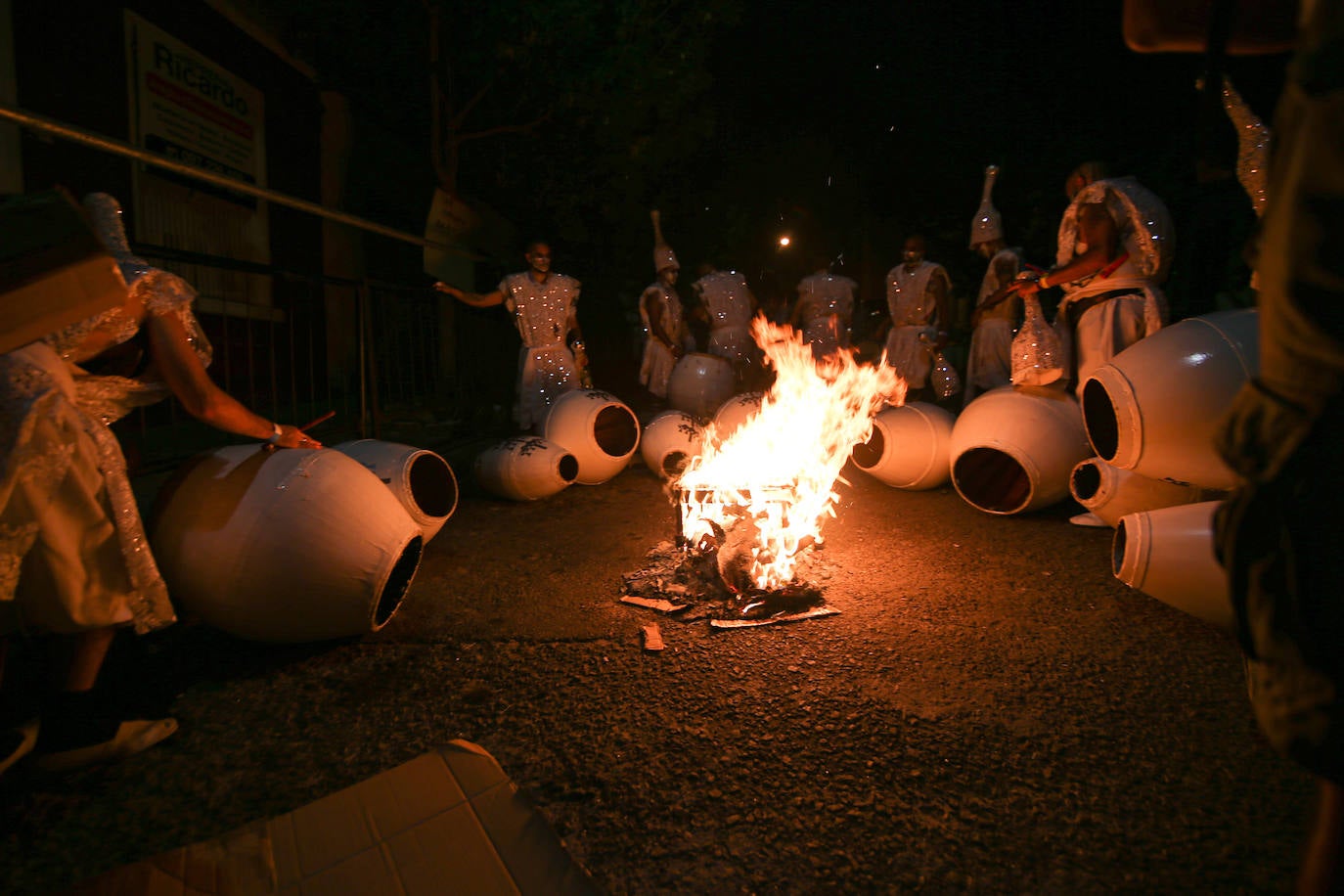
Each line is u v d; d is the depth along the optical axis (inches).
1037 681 105.8
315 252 403.2
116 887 69.0
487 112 390.6
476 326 340.8
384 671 110.8
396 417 320.2
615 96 368.2
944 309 291.9
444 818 77.9
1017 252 272.2
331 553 108.8
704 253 548.4
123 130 275.3
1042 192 457.1
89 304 79.2
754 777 85.0
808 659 112.8
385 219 470.6
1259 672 41.5
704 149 559.2
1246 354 119.4
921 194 582.9
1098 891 68.2
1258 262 42.8
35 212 79.3
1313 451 37.9
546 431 224.2
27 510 81.0
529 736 93.7
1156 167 402.6
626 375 470.0
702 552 142.9
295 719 98.5
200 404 101.2
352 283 233.9
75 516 84.0
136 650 115.0
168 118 297.3
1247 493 41.1
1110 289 171.9
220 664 113.4
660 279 322.0
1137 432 124.1
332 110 415.8
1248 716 96.3
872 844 74.3
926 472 208.5
